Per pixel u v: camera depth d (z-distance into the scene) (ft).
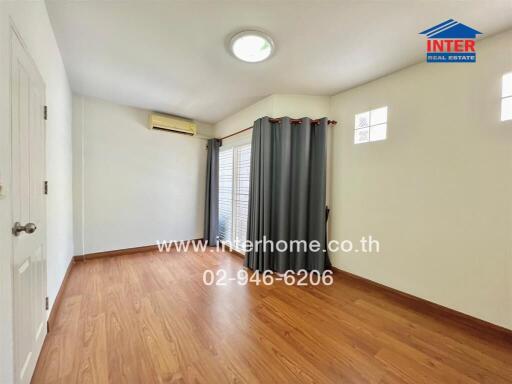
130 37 6.31
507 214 5.67
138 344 5.12
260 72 8.03
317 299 7.40
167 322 5.98
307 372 4.46
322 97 9.89
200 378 4.26
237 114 12.24
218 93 9.81
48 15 5.49
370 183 8.48
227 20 5.60
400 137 7.63
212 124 14.53
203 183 14.25
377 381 4.30
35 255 4.47
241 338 5.42
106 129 11.00
